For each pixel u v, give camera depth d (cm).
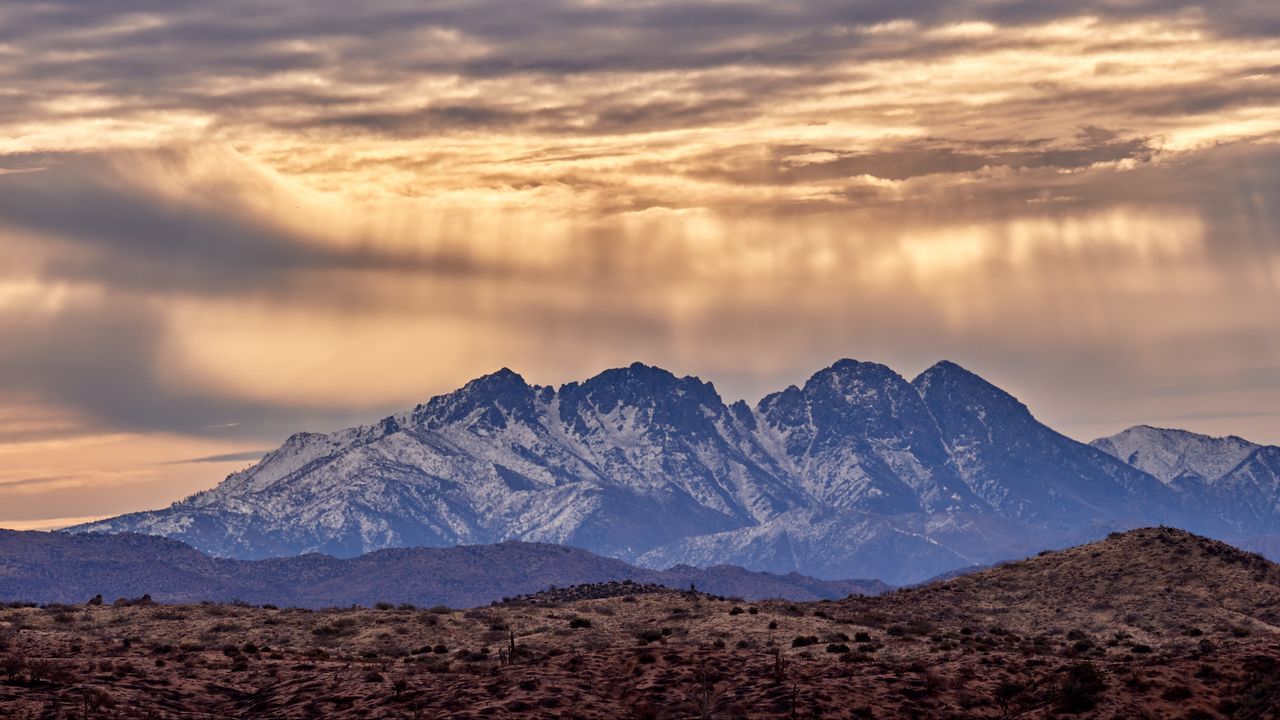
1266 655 19362
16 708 17912
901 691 19038
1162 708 18138
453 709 18350
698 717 17938
